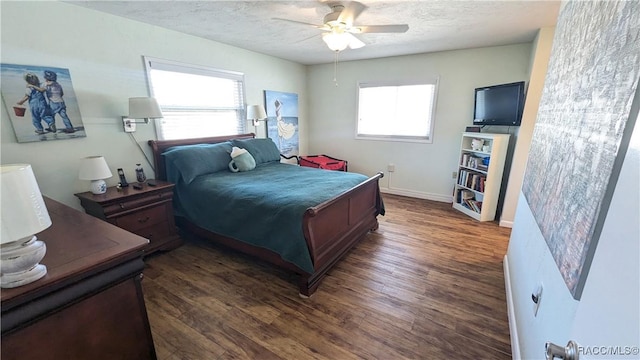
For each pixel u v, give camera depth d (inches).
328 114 209.8
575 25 47.4
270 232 88.0
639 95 22.1
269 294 84.7
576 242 31.0
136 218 98.6
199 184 110.3
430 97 171.0
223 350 64.6
